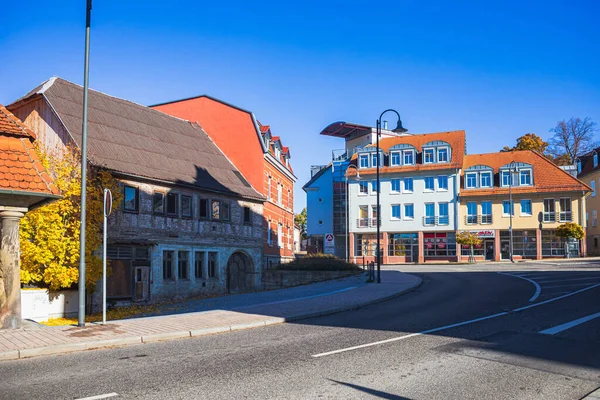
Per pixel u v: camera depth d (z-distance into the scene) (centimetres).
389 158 6250
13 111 2673
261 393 698
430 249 6006
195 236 2925
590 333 1148
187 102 3897
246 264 3422
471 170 5978
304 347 1030
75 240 2069
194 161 3195
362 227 6238
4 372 850
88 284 2102
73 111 2611
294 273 3406
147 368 857
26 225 1964
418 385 740
